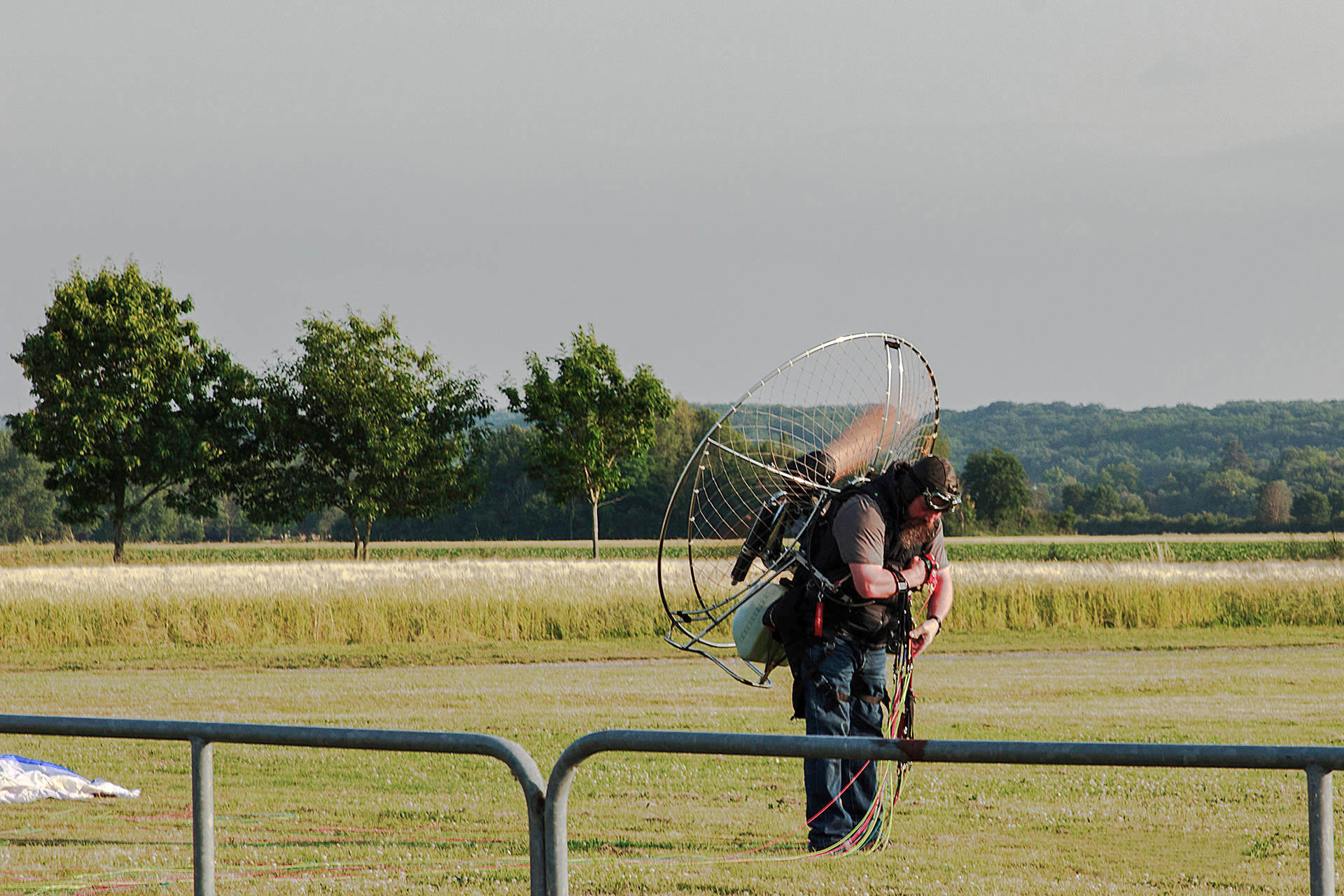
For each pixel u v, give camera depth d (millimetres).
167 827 18281
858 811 16453
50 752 26141
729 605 17469
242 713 35188
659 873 15039
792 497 15828
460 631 60156
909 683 16031
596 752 8328
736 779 22578
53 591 61062
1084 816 18688
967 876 14805
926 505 15383
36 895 14219
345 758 25125
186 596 60500
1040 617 66000
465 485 162750
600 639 60781
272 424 159500
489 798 20750
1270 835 17172
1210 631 64750
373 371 160000
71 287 149375
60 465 149375
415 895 13992
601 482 150250
